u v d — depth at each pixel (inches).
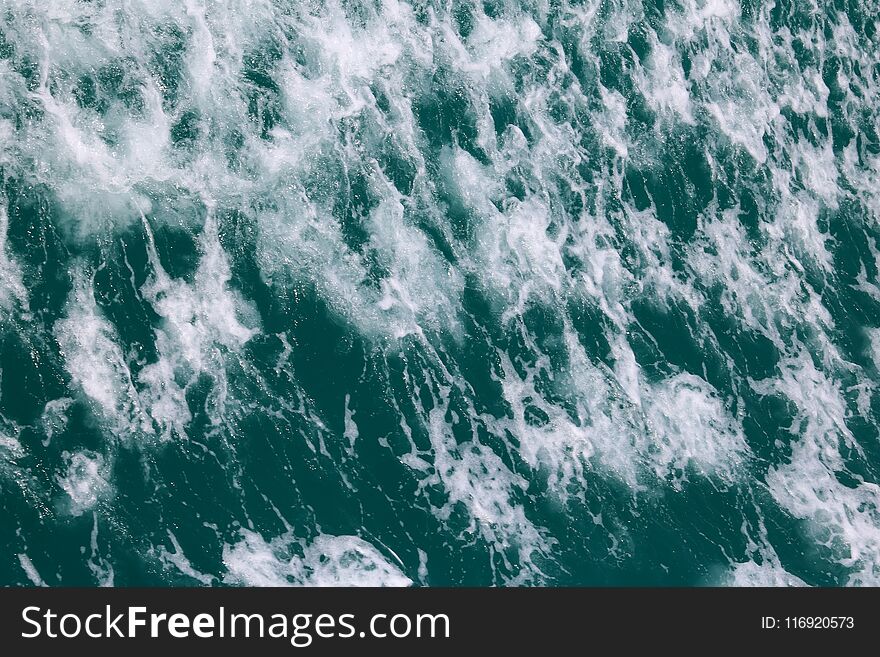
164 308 1104.2
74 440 1019.3
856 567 1143.0
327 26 1291.8
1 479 983.6
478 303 1216.2
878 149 1488.7
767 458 1213.7
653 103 1403.8
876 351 1326.3
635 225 1326.3
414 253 1218.6
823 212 1423.5
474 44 1359.5
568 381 1200.8
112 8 1200.2
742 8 1497.3
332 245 1190.3
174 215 1144.2
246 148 1198.9
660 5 1460.4
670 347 1259.2
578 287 1261.1
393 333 1171.3
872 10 1541.6
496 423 1158.3
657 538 1130.0
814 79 1496.1
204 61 1218.6
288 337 1137.4
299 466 1084.5
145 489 1023.6
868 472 1222.9
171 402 1066.1
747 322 1307.8
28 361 1037.8
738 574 1121.4
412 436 1130.0
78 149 1133.1
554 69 1384.1
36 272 1077.8
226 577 1002.7
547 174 1318.9
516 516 1110.4
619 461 1164.5
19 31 1158.3
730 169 1400.1
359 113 1266.0
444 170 1278.3
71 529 986.7
